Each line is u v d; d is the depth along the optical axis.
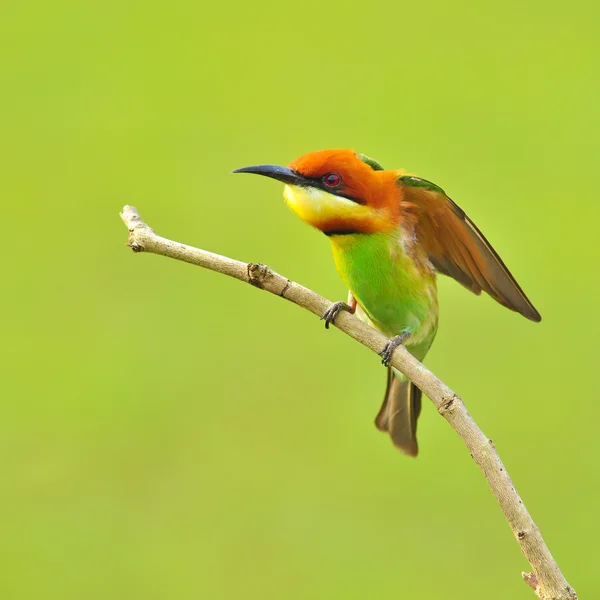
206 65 14.02
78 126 13.23
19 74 14.08
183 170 12.57
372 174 7.04
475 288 7.41
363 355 10.55
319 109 13.34
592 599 9.09
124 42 14.45
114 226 12.05
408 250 7.21
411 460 10.02
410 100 13.38
